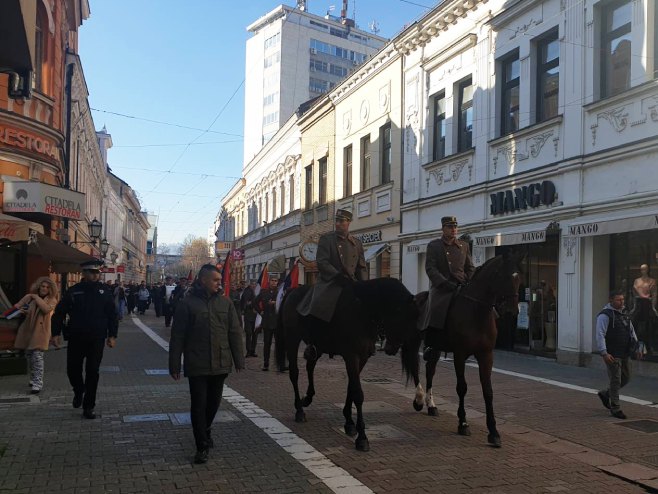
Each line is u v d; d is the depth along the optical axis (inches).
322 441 262.7
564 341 533.0
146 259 4215.1
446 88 745.0
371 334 258.4
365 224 953.5
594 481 215.2
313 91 3767.2
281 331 312.3
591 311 509.0
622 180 482.3
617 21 509.7
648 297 468.4
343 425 292.7
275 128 3683.6
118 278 2054.6
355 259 278.5
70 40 943.0
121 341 735.7
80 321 300.8
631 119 476.4
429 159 778.8
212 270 238.8
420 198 789.2
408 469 224.4
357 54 3983.8
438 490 203.0
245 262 1968.5
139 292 1485.0
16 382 405.1
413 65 818.8
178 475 214.7
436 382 427.8
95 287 308.2
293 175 1373.0
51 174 659.4
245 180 2011.6
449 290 281.4
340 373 474.6
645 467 230.1
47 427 281.7
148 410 322.0
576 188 525.7
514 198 607.8
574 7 540.7
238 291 804.0
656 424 301.6
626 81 496.7
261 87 3841.0
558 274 545.0
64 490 198.7
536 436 276.4
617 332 319.3
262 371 486.3
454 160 719.1
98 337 302.0
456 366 274.1
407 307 249.1
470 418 312.5
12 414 308.8
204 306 234.7
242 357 242.1
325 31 3826.3
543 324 585.3
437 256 290.0
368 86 956.0
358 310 255.6
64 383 404.2
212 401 243.3
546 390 396.8
